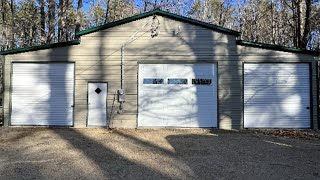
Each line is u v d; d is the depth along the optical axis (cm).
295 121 1517
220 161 854
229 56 1530
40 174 729
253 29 3416
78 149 1011
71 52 1541
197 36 1538
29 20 2873
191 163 833
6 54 1545
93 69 1537
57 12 2509
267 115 1518
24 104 1543
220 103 1521
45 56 1545
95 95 1533
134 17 1534
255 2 3456
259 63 1528
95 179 695
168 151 988
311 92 1518
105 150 998
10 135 1295
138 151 985
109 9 2958
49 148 1025
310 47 2520
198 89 1528
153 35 1534
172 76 1535
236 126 1514
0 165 809
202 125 1520
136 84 1530
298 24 1952
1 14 2933
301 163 833
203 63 1533
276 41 3050
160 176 718
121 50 1539
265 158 889
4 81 1545
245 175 725
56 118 1538
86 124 1525
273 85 1524
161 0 2831
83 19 2614
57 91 1541
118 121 1521
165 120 1523
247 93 1524
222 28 1522
